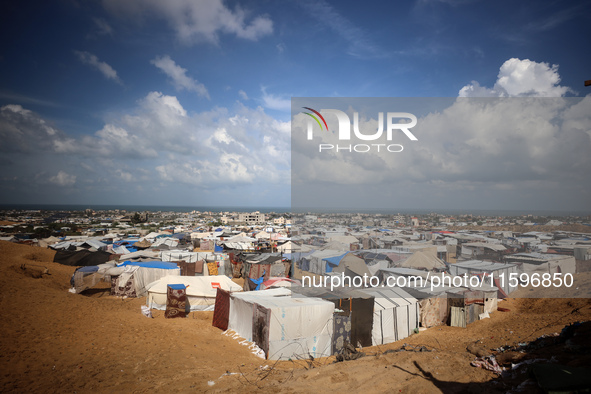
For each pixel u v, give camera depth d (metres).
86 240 40.97
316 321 11.69
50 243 41.75
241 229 83.19
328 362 10.68
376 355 8.08
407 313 13.27
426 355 7.45
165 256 30.05
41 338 10.68
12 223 87.88
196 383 7.61
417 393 5.41
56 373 8.38
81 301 16.39
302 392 5.98
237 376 7.91
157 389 7.29
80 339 11.08
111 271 22.30
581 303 12.62
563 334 7.50
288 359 11.10
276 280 18.06
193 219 174.50
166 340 11.92
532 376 4.89
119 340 11.38
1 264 21.09
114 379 8.05
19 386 7.54
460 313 13.95
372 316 12.41
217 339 12.84
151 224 116.75
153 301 19.16
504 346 9.04
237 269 31.16
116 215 194.75
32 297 15.07
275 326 11.27
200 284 20.14
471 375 6.02
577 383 4.18
